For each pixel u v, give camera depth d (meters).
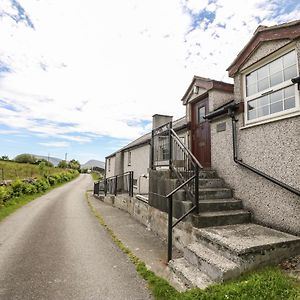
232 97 7.15
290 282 2.97
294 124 4.28
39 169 33.41
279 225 4.48
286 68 4.65
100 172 72.19
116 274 4.17
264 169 4.87
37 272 4.23
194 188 5.32
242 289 2.82
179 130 9.09
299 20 4.21
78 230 7.46
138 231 7.33
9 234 6.87
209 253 3.90
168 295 3.30
